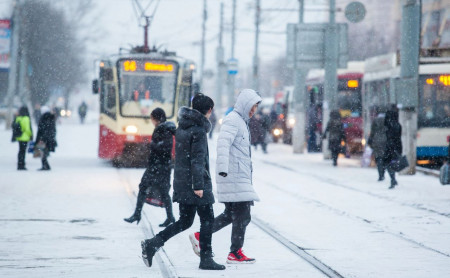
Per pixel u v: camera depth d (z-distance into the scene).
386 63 53.12
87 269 16.56
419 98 48.50
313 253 18.91
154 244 16.58
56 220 24.05
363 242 20.66
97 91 48.94
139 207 22.70
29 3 126.12
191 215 16.78
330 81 58.31
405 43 44.47
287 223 24.19
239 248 17.50
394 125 35.66
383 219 25.22
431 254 18.92
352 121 64.50
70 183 36.62
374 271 16.66
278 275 16.22
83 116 146.38
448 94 48.47
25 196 30.70
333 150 51.59
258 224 23.95
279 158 60.56
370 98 57.94
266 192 33.97
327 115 58.69
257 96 17.17
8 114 102.44
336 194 33.16
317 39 58.22
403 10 44.66
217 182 17.23
